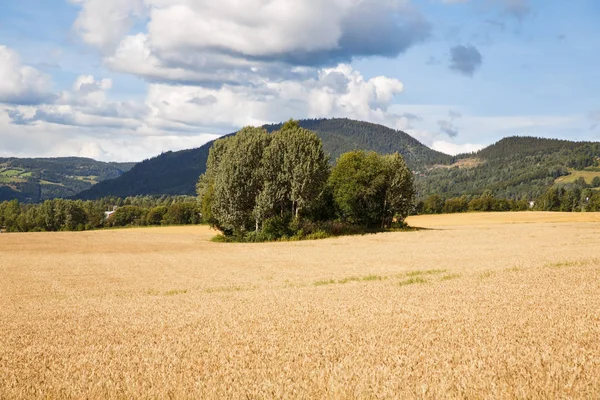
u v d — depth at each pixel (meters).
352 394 8.73
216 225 72.94
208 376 10.08
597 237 56.84
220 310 18.86
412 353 11.35
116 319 17.88
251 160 65.69
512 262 32.53
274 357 11.50
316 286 26.08
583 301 17.69
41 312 20.36
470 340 12.37
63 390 9.55
